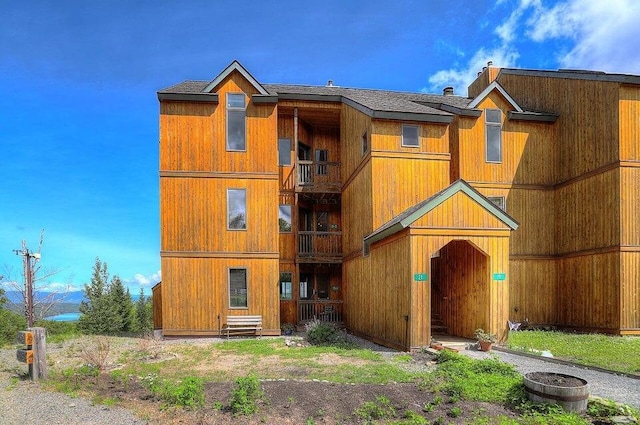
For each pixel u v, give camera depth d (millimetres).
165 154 15945
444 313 15367
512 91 20531
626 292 14703
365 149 15828
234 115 16375
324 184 18766
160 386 7977
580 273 16531
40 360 8930
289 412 6602
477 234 12320
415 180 15195
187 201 15953
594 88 16078
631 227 14828
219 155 16203
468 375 8289
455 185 12242
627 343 12875
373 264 14633
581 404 6562
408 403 6938
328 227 20156
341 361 10539
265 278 16094
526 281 17719
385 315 13430
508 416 6445
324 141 20578
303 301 18312
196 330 15594
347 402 6969
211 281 15844
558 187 17953
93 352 11203
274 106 16562
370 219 14961
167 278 15641
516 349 11586
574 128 17125
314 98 18312
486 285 12617
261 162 16406
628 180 14883
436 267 16062
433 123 15547
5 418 6578
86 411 6836
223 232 16031
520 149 18156
